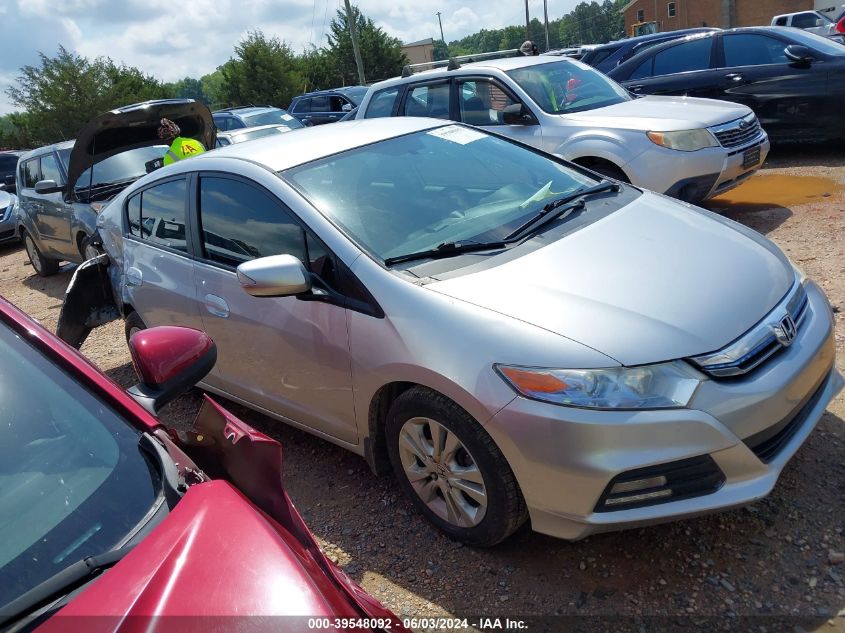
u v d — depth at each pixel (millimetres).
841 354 4145
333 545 3248
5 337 2062
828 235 6254
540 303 2811
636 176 6465
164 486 1776
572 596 2740
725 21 33281
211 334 4023
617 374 2547
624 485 2547
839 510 2957
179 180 4301
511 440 2648
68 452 1852
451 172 3881
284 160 3785
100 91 43125
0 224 13477
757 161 6949
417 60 74625
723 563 2787
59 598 1492
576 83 7555
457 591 2857
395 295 3027
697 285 2904
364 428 3316
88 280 5078
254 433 1960
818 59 8797
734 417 2572
